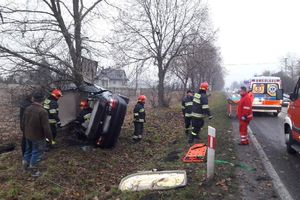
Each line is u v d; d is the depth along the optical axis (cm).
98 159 1072
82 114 1202
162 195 731
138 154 1195
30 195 784
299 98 1045
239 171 900
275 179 838
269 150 1175
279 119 2233
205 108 1262
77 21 1275
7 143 1350
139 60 2639
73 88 1293
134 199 725
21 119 1052
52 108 1141
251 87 2391
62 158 1039
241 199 707
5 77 1227
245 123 1244
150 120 1994
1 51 1175
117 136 1223
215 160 989
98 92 1238
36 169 938
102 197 770
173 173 853
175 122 1998
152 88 3159
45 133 925
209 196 721
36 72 1250
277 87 2366
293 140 1085
